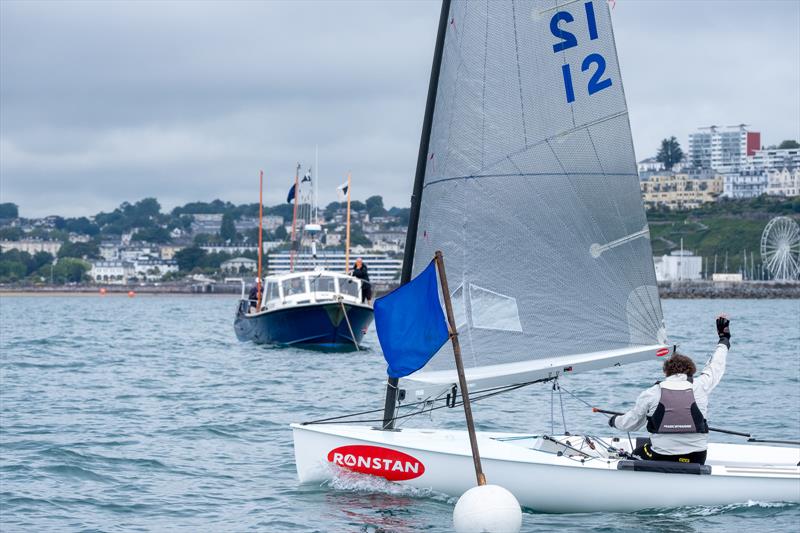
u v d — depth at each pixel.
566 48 13.16
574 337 13.23
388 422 13.83
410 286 12.73
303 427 13.98
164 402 24.69
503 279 13.27
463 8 13.12
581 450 13.49
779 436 18.42
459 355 12.36
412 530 11.89
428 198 13.34
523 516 12.53
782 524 11.80
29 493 14.29
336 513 12.69
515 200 13.23
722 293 191.25
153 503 13.73
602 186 13.15
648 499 12.48
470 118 13.21
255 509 13.22
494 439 13.80
